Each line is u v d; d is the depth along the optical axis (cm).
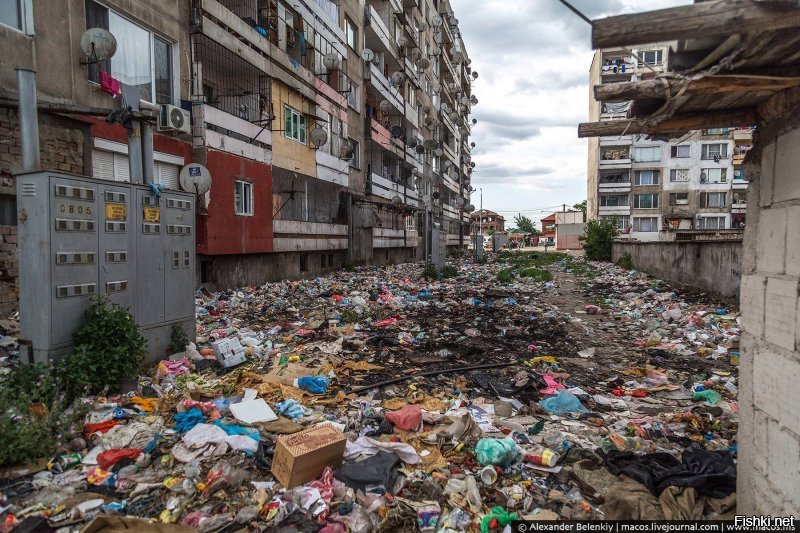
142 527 298
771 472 274
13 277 842
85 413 461
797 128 248
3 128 816
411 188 3512
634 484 361
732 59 221
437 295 1527
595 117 5262
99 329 533
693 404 561
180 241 695
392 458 388
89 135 988
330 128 2173
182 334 693
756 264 299
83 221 548
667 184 5169
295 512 321
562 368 720
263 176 1611
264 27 1614
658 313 1161
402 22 3109
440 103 4381
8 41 830
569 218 7012
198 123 1296
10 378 486
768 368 278
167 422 463
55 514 317
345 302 1302
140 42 1140
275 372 630
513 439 445
